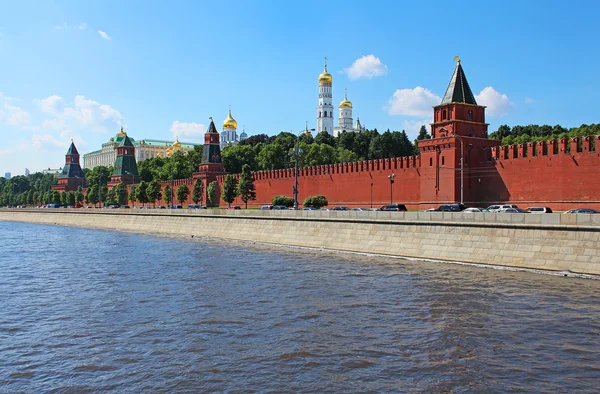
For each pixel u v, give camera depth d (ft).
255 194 326.24
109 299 98.48
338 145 517.55
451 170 212.43
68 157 575.79
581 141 179.73
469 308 84.53
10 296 102.99
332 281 109.09
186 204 405.59
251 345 69.21
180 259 150.61
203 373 60.08
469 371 59.47
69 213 360.69
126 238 230.07
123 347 69.67
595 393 53.78
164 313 86.63
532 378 57.47
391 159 239.71
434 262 129.59
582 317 78.23
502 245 118.93
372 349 66.85
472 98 222.28
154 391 55.72
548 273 108.47
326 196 275.80
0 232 279.49
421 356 64.23
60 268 139.23
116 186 477.36
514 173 200.03
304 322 79.25
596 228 103.24
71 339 73.77
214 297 97.25
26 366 63.67
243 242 195.93
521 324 75.66
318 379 57.88
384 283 105.19
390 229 145.69
